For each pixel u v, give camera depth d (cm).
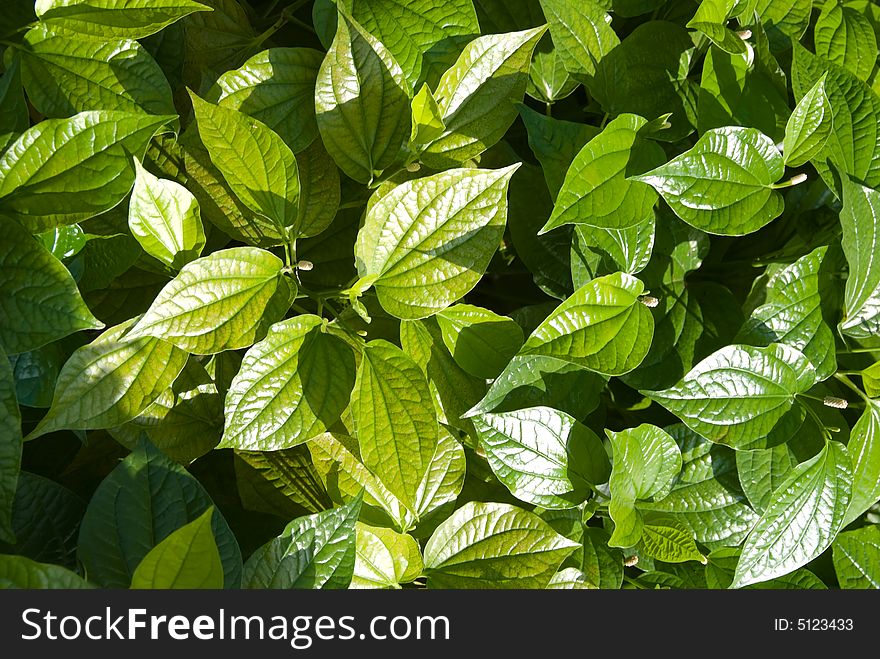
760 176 137
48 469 140
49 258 109
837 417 149
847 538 154
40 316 108
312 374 124
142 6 125
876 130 143
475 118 139
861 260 137
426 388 126
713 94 144
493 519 135
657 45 150
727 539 153
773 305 143
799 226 166
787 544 138
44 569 90
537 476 138
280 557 113
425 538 140
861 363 155
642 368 149
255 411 119
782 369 136
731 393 135
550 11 139
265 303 122
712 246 169
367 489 138
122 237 128
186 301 114
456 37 142
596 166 133
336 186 141
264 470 141
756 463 142
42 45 127
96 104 129
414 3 140
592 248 141
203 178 135
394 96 133
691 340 152
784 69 163
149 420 131
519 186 155
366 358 126
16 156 112
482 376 137
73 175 114
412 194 124
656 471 141
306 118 140
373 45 130
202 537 95
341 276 152
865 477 144
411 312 127
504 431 135
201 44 151
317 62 142
